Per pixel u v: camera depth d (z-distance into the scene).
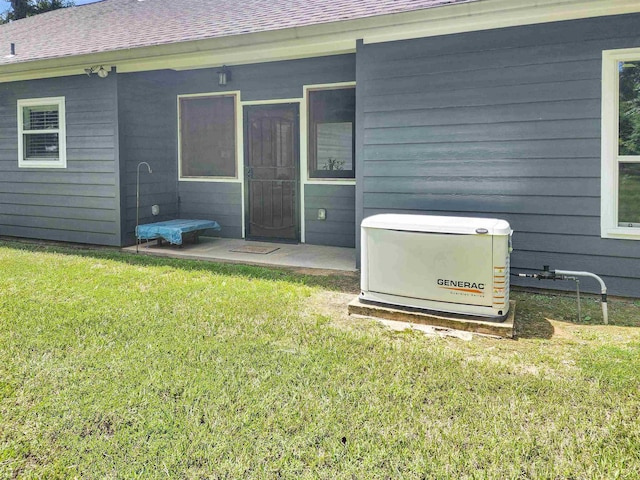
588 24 4.12
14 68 6.84
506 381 2.59
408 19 4.46
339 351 3.00
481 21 4.32
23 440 2.09
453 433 2.12
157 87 7.36
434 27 4.48
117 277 4.89
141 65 6.32
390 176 5.04
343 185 6.75
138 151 7.02
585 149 4.23
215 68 7.34
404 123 4.91
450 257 3.47
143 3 9.12
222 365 2.79
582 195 4.28
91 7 10.20
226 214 7.62
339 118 6.66
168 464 1.93
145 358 2.88
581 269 4.34
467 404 2.36
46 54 6.89
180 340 3.16
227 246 6.91
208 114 7.58
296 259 6.00
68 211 7.21
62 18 9.81
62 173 7.19
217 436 2.10
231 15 6.55
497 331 3.32
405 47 4.82
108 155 6.76
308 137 6.88
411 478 1.84
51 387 2.52
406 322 3.61
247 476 1.86
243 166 7.40
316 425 2.18
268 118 7.15
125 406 2.34
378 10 4.75
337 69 6.57
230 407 2.32
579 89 4.20
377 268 3.75
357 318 3.70
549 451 2.00
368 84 5.03
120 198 6.73
